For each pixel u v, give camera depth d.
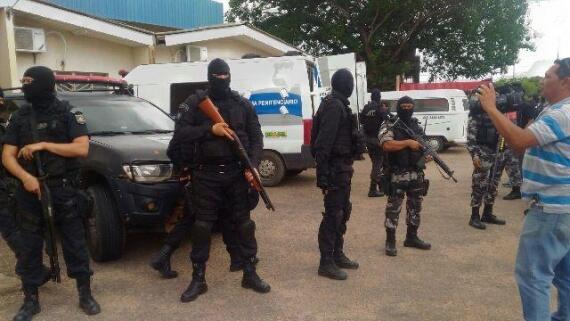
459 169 11.62
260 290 4.21
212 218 4.07
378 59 23.91
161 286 4.39
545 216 2.95
